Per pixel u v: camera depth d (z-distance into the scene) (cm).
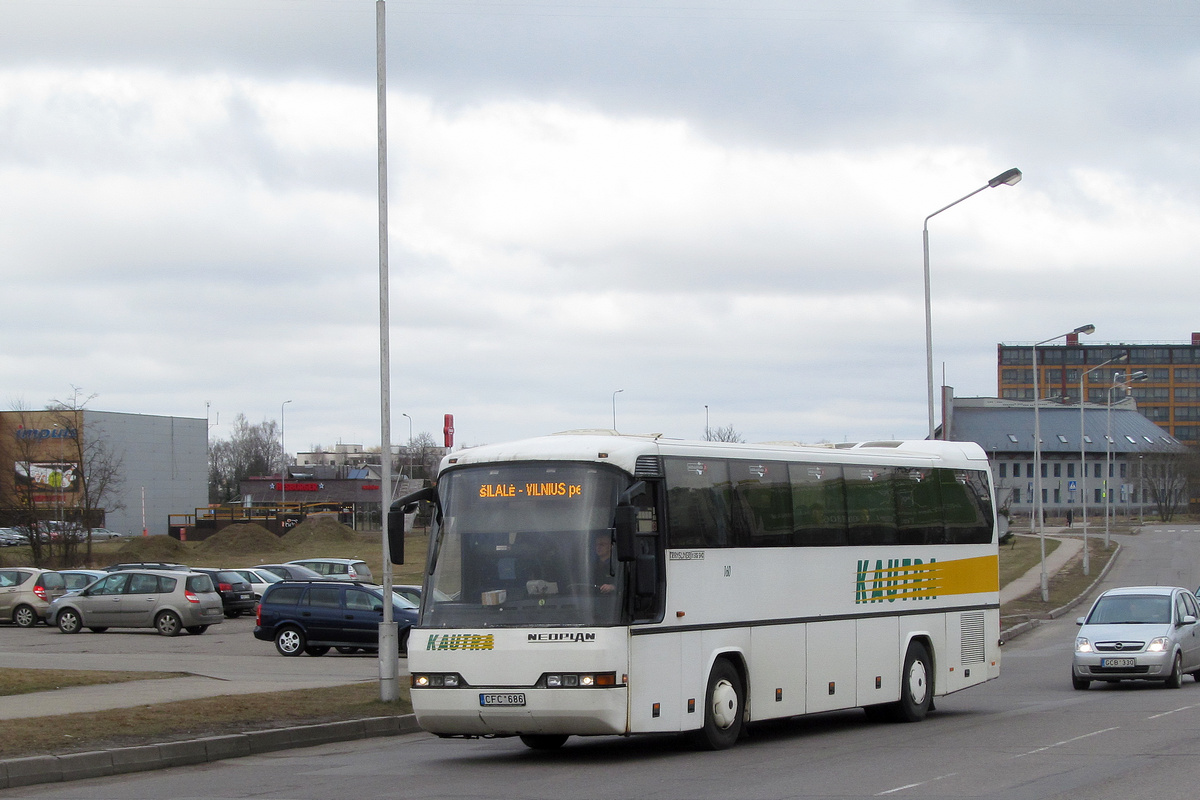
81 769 1248
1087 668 2167
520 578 1289
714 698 1388
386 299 1831
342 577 4544
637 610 1277
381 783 1177
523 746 1524
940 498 1834
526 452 1341
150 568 4078
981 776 1144
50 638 3350
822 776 1164
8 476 8169
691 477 1393
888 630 1691
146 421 10019
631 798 1044
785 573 1509
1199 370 18950
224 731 1484
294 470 12519
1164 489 12062
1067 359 18800
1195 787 1052
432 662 1287
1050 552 7100
